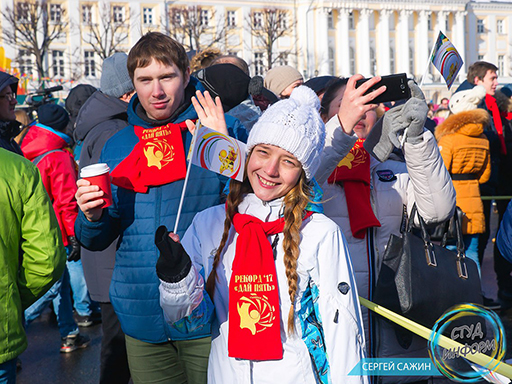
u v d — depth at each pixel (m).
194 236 2.52
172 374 2.99
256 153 2.35
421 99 2.74
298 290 2.28
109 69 4.29
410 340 2.87
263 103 5.18
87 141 4.20
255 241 2.29
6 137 4.06
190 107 3.09
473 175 5.82
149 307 2.91
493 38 88.62
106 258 3.83
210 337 2.86
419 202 2.88
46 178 5.39
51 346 5.82
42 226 2.71
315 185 2.41
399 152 3.49
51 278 2.75
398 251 2.89
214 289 2.40
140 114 3.13
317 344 2.29
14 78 3.98
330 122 2.85
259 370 2.27
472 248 5.92
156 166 2.95
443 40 3.11
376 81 2.76
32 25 51.31
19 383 4.98
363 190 3.06
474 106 5.98
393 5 82.25
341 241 2.34
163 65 2.98
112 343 3.79
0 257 2.62
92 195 2.67
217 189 3.01
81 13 62.84
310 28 76.12
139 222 2.95
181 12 63.25
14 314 2.66
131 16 64.75
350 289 2.30
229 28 70.19
